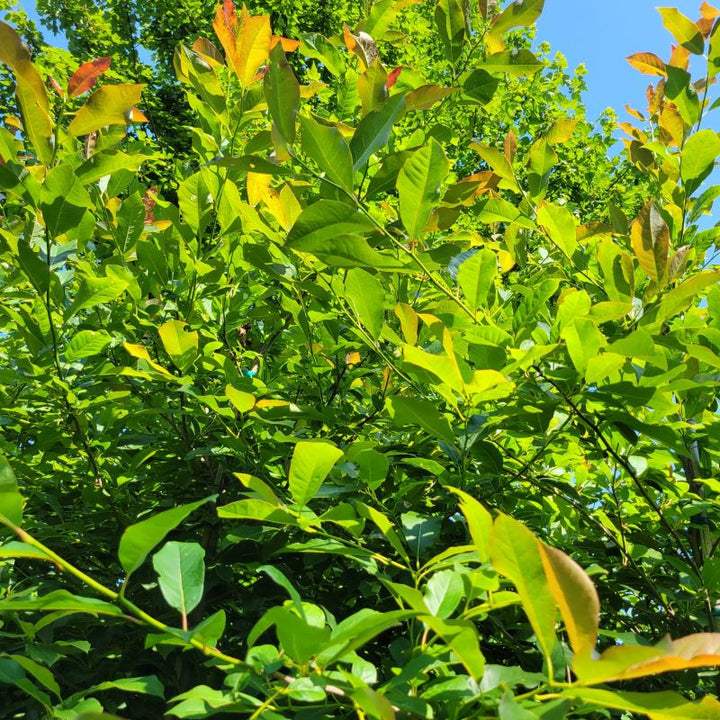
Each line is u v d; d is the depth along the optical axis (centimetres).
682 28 204
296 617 81
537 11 211
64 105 171
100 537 229
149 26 1104
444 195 180
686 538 228
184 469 237
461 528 201
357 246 142
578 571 66
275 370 266
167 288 236
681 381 158
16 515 80
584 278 210
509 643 196
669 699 64
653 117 261
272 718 87
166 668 207
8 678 116
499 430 199
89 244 258
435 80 862
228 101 227
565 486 194
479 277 162
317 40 233
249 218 183
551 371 166
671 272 169
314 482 116
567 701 67
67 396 198
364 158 145
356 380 253
